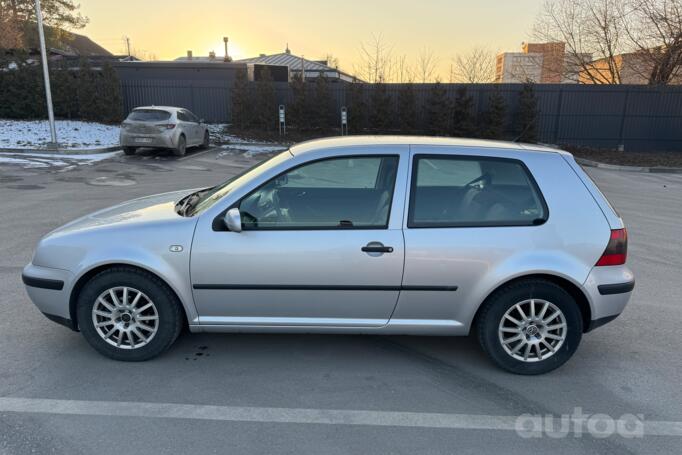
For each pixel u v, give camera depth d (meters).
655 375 3.54
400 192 3.39
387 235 3.33
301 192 3.44
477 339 3.81
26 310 4.32
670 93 20.52
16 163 13.27
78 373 3.38
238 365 3.56
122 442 2.69
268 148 19.14
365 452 2.67
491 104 20.84
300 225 3.37
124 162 14.47
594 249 3.39
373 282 3.36
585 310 3.50
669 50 20.84
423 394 3.24
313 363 3.62
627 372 3.58
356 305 3.42
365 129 21.80
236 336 4.01
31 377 3.30
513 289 3.40
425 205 3.40
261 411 3.01
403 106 21.36
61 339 3.84
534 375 3.51
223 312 3.46
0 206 8.45
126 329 3.49
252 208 3.42
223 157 16.52
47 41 32.03
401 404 3.12
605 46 23.44
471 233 3.35
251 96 21.84
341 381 3.38
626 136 21.05
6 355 3.58
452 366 3.62
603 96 20.78
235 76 21.91
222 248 3.33
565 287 3.46
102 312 3.48
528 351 3.47
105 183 11.10
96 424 2.84
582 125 21.12
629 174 15.16
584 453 2.71
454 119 21.27
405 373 3.51
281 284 3.37
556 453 2.70
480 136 21.03
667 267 6.05
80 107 20.58
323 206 3.42
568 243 3.38
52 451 2.61
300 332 3.51
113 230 3.42
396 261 3.33
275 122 22.11
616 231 3.44
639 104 20.73
